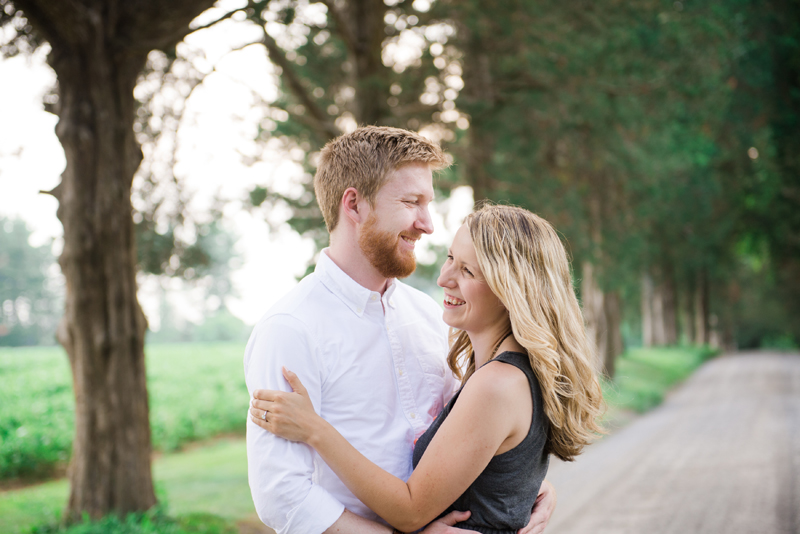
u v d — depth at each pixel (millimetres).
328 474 1937
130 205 5617
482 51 9016
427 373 2264
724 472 8359
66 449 10453
